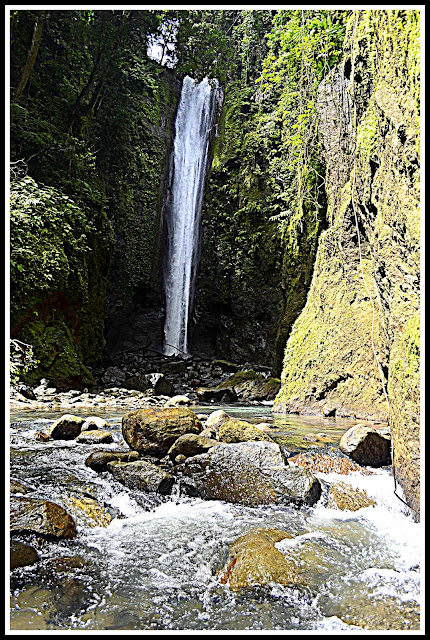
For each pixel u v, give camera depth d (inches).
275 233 603.8
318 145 365.4
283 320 469.7
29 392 321.7
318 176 367.9
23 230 323.3
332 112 314.0
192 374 574.9
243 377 503.2
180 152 792.9
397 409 108.6
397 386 108.9
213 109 761.6
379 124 141.1
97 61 516.4
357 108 203.8
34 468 129.9
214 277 687.7
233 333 660.1
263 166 644.1
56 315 383.6
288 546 90.4
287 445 165.0
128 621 65.6
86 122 535.5
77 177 466.3
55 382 357.4
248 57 726.5
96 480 122.5
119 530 99.9
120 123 611.5
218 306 691.4
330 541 93.7
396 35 120.9
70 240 395.9
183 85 824.3
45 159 411.8
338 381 278.7
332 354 285.0
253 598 73.1
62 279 376.8
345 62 261.3
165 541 94.3
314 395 294.8
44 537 87.7
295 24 372.8
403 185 115.4
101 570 81.4
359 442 146.9
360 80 198.2
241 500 117.6
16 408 280.4
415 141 105.7
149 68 706.8
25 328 341.1
